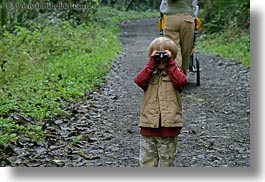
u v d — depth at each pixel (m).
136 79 4.80
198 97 8.95
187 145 6.20
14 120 6.71
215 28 19.36
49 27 15.30
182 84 4.76
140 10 38.91
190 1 8.61
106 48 15.95
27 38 13.01
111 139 6.41
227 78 10.88
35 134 6.16
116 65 12.86
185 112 7.88
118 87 9.84
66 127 6.75
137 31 25.34
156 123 4.73
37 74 10.29
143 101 4.84
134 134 6.66
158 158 4.91
